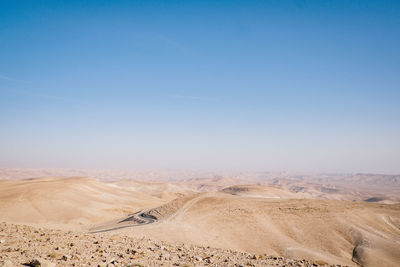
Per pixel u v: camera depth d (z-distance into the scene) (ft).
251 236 218.18
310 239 232.32
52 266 39.99
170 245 85.46
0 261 40.06
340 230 252.21
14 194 313.94
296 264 71.92
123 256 54.39
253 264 63.05
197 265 53.11
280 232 238.68
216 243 183.93
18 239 62.85
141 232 166.91
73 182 457.68
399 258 192.13
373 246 212.64
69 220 263.49
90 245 63.46
